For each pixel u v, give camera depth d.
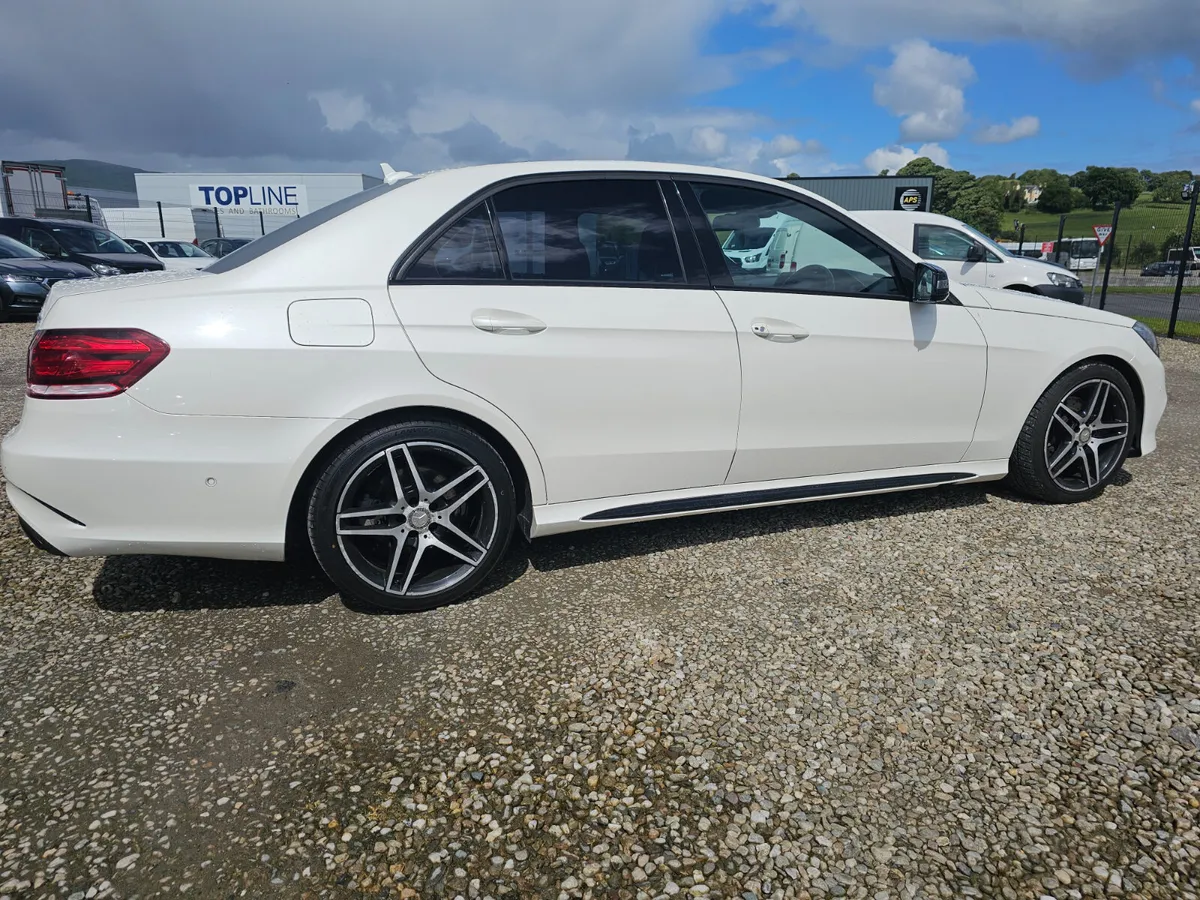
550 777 1.86
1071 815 1.73
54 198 24.38
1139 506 3.67
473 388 2.55
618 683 2.24
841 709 2.12
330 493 2.46
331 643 2.46
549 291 2.67
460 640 2.48
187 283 2.41
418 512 2.58
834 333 3.06
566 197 2.79
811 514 3.59
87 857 1.61
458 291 2.56
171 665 2.33
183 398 2.29
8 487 2.37
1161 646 2.40
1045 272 9.20
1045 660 2.34
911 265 3.25
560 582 2.90
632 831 1.70
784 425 3.06
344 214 2.58
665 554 3.14
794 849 1.65
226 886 1.55
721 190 3.02
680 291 2.86
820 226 3.13
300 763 1.91
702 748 1.96
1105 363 3.67
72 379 2.25
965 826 1.71
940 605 2.69
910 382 3.24
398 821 1.72
